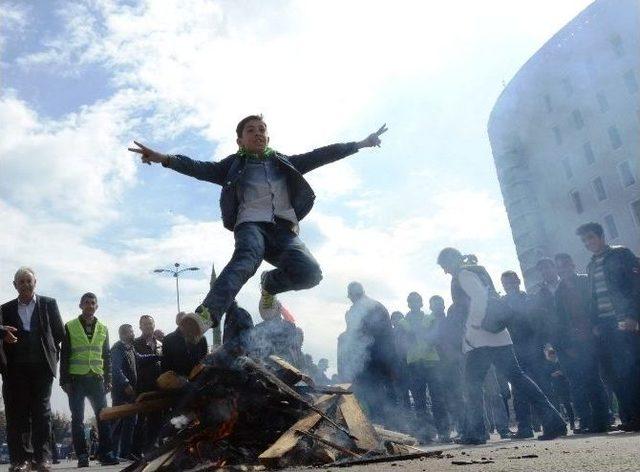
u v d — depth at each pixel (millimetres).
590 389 5445
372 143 3664
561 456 2186
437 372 7602
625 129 36844
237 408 2828
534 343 6547
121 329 7621
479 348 5195
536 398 5008
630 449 2264
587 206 40375
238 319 3969
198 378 2816
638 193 36188
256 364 2943
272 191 3295
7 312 5223
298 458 2650
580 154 40688
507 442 5059
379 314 7070
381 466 2299
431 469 2004
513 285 6805
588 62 39438
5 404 5125
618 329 4930
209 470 2531
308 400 3133
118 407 2830
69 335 7246
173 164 3248
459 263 5531
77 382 7219
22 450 5039
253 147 3389
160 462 2598
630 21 36156
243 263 2891
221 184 3480
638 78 35781
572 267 5949
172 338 4383
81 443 7145
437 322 7680
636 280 4824
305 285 3266
